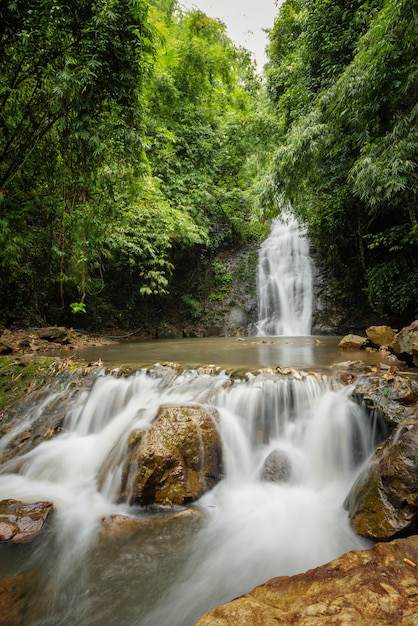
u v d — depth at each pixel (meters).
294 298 12.88
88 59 5.39
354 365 4.53
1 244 6.11
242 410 3.96
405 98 5.82
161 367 5.10
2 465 3.82
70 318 10.60
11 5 4.83
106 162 6.36
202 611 1.97
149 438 3.30
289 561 2.40
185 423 3.46
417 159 5.52
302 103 10.69
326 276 12.45
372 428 3.38
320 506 3.08
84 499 3.21
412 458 2.40
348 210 9.44
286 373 4.30
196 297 14.34
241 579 2.23
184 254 13.87
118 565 2.36
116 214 7.42
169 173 12.59
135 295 12.69
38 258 8.31
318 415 3.79
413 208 7.14
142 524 2.78
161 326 13.05
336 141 7.48
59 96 5.27
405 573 1.57
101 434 4.07
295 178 8.14
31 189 6.47
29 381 5.25
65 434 4.25
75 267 7.81
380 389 3.45
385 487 2.46
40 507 2.94
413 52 5.36
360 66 5.79
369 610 1.33
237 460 3.62
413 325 4.94
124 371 5.04
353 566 1.63
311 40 9.81
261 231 15.33
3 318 8.38
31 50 5.29
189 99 13.99
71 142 6.11
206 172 14.14
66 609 1.98
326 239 11.40
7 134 5.93
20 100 5.80
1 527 2.62
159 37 6.29
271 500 3.19
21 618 1.90
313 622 1.30
